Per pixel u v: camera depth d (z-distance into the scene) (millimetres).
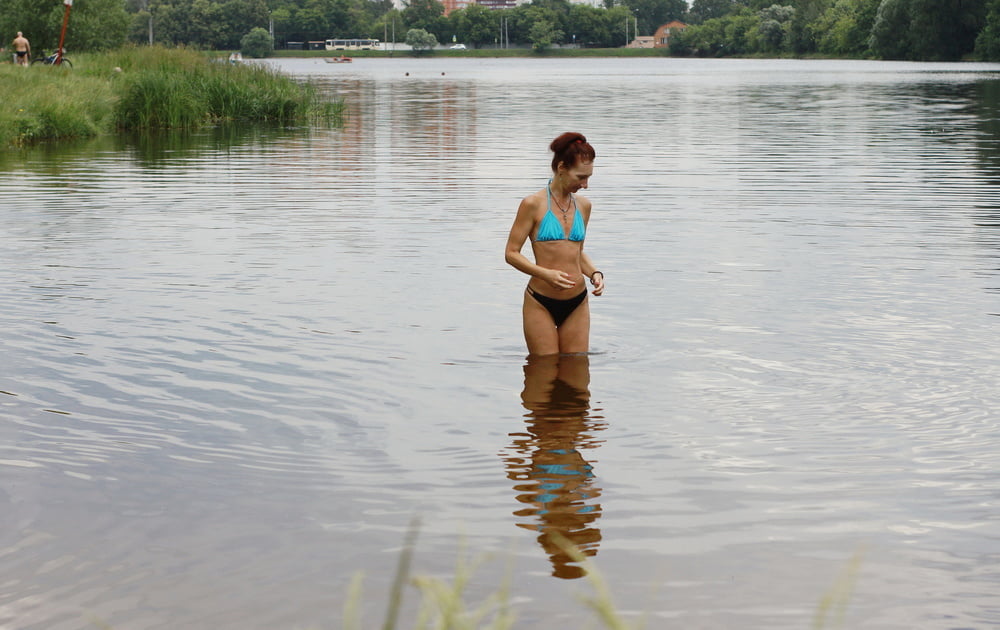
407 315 7496
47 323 7250
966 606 3545
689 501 4387
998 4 82938
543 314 6566
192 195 14164
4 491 4484
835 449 4973
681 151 19891
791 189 14414
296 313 7531
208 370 6195
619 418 5410
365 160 18734
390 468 4746
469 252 9859
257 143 22484
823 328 7105
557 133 24453
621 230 11070
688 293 8133
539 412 5496
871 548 3957
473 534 4078
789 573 3770
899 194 13891
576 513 4270
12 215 12328
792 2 158250
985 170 16562
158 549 3963
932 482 4578
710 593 3625
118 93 27125
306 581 3719
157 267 9188
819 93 43000
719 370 6211
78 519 4223
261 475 4668
